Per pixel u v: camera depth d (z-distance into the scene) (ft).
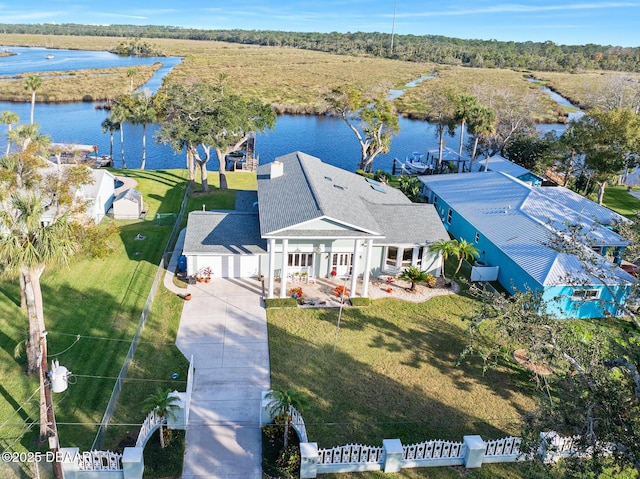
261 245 101.55
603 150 145.69
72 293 93.30
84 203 72.23
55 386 47.16
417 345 83.10
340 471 56.85
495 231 114.73
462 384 73.87
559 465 51.44
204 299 93.66
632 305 62.18
